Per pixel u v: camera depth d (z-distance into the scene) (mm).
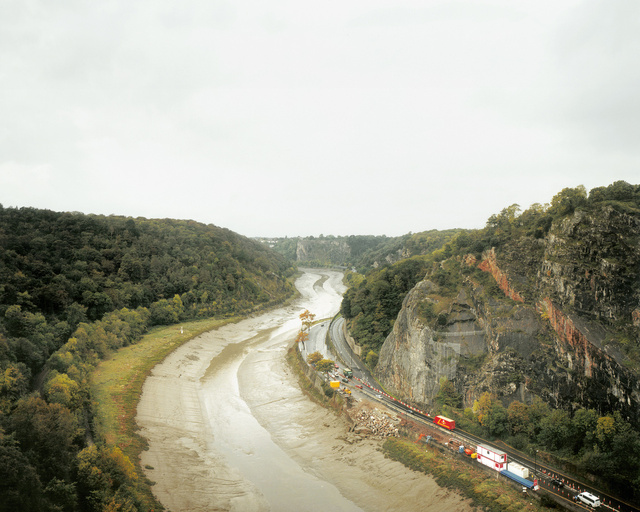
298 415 102062
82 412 83062
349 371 117188
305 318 194000
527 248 94562
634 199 80000
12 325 99875
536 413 73812
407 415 89500
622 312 71250
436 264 121312
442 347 94188
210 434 92312
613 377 67562
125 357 128500
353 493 69688
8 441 54906
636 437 60062
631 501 57000
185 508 64938
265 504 67125
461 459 70438
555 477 63125
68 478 57938
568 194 90438
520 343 83312
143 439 83438
